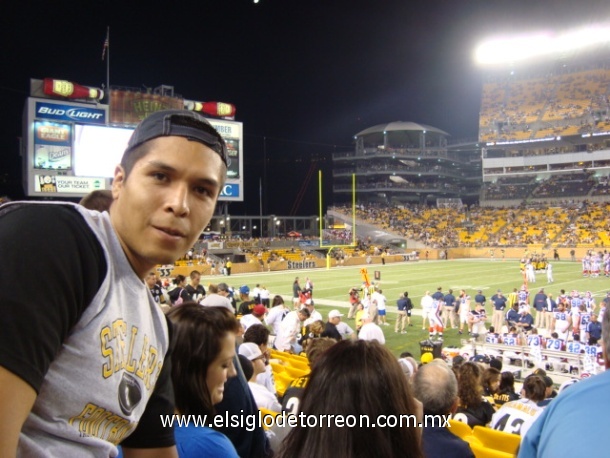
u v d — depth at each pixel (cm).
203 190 132
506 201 7212
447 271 4156
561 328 1639
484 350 1281
